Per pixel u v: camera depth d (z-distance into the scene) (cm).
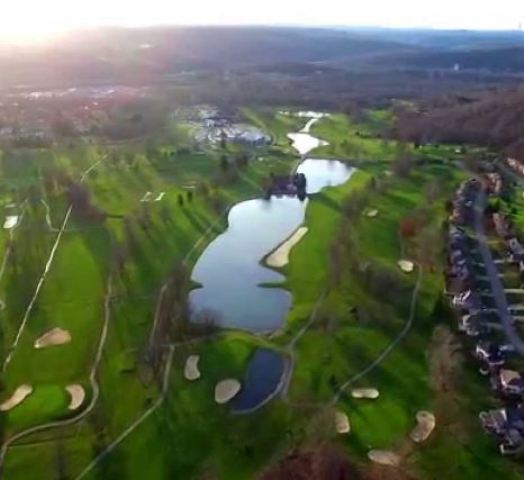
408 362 11856
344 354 12150
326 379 11431
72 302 14312
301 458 9506
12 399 11088
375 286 14338
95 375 11688
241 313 14125
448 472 9238
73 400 11012
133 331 13075
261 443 9956
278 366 11950
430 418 10344
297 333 13038
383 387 11188
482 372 11381
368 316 13362
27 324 13412
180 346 12512
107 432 10250
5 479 9331
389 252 16650
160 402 10906
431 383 11181
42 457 9725
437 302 13262
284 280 15638
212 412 10662
